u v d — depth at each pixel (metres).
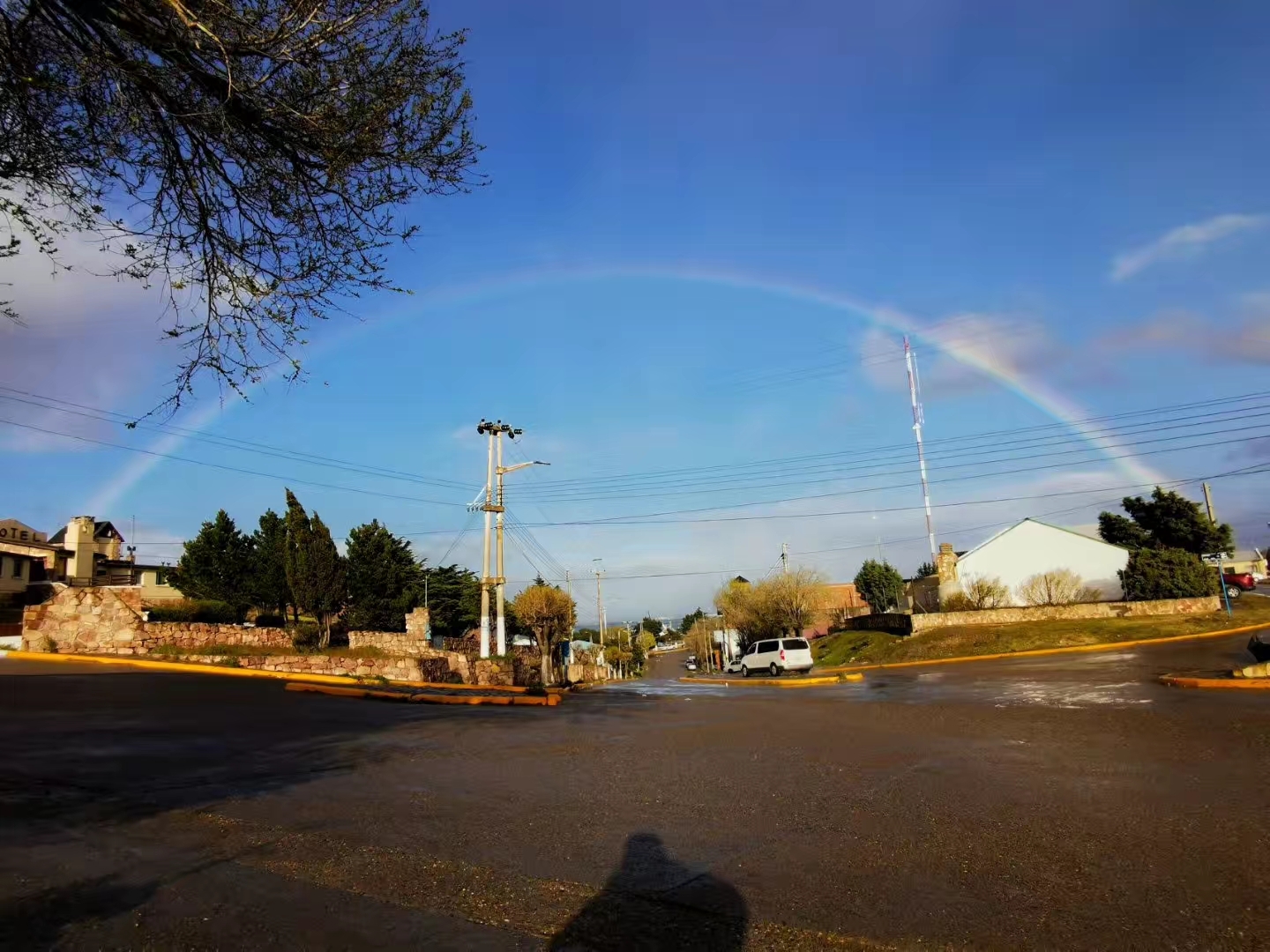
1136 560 43.09
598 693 26.88
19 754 8.66
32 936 3.86
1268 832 5.56
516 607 39.50
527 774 8.38
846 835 5.86
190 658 22.67
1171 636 32.28
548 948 3.94
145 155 5.90
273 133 5.92
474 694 20.14
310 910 4.35
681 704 18.19
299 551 28.31
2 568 41.66
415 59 5.91
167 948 3.79
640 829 6.07
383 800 7.02
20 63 5.36
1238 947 3.85
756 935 4.10
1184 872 4.85
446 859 5.30
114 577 48.59
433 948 3.89
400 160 6.19
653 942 4.02
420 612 30.16
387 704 16.17
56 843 5.41
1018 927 4.13
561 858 5.36
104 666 20.50
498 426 37.41
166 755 9.01
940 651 36.78
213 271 6.36
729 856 5.39
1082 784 7.28
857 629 57.59
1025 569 52.78
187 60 5.41
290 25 5.46
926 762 8.75
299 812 6.54
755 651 37.22
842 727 12.14
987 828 5.93
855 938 4.05
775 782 7.83
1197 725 10.48
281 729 11.46
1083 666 23.59
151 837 5.66
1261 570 74.69
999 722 11.93
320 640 28.45
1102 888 4.64
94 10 5.17
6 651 22.22
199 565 34.72
